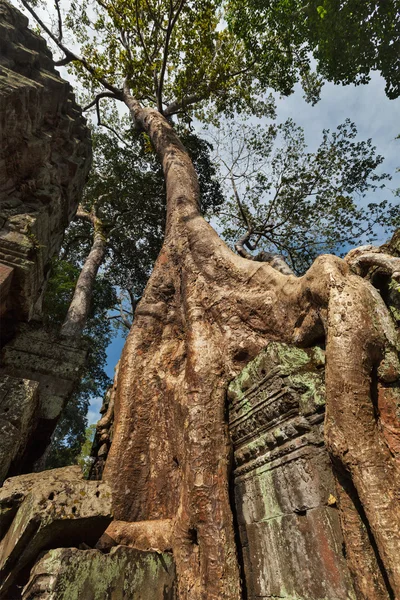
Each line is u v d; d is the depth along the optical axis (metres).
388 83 10.20
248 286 5.80
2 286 6.14
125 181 15.67
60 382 7.17
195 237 7.32
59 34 14.99
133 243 17.00
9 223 6.97
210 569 3.40
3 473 4.65
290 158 15.40
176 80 14.20
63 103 9.70
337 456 2.71
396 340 3.18
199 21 13.27
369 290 3.43
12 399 5.38
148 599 3.04
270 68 13.71
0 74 7.40
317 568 2.74
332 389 2.96
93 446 6.29
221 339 5.51
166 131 12.05
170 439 5.21
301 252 15.59
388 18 8.91
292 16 10.52
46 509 2.88
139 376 6.07
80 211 16.41
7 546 2.98
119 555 3.07
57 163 9.40
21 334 7.39
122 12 13.52
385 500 2.40
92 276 12.42
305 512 3.04
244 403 4.25
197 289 6.41
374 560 2.41
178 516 4.04
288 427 3.46
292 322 4.68
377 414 2.92
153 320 6.84
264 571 3.24
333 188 14.95
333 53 10.16
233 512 3.89
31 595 2.55
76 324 10.31
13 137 7.60
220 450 4.18
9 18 9.03
